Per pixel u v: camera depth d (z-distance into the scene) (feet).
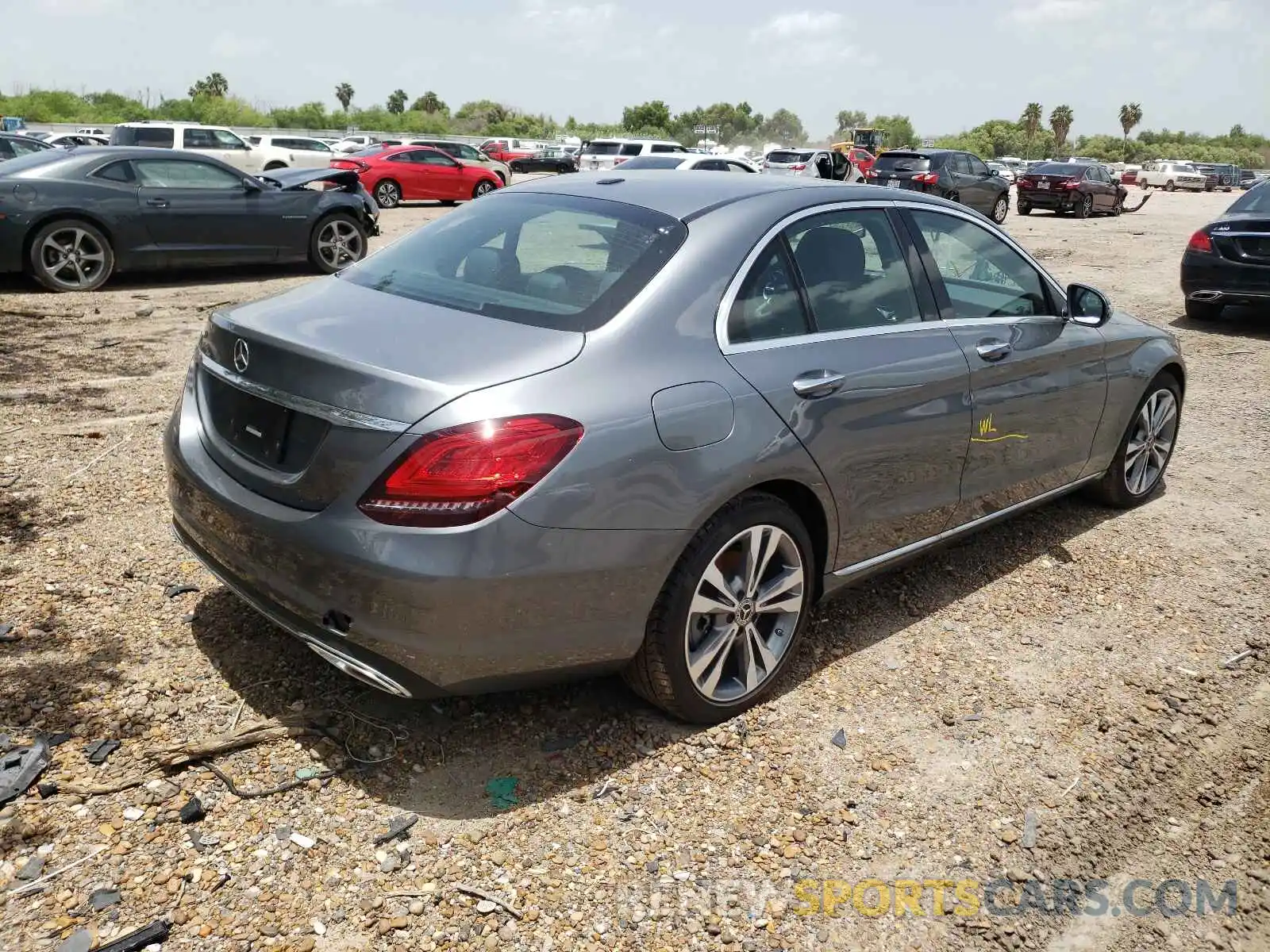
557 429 8.63
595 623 9.19
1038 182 88.79
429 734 10.21
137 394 20.94
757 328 10.52
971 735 10.90
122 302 31.60
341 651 8.98
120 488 15.75
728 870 8.75
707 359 9.89
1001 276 13.99
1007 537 16.29
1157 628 13.52
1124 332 16.12
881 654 12.45
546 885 8.41
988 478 13.57
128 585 12.66
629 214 11.00
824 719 11.01
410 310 9.98
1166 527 17.04
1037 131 442.91
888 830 9.39
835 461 10.94
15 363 22.86
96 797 8.96
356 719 10.34
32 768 9.18
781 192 11.66
